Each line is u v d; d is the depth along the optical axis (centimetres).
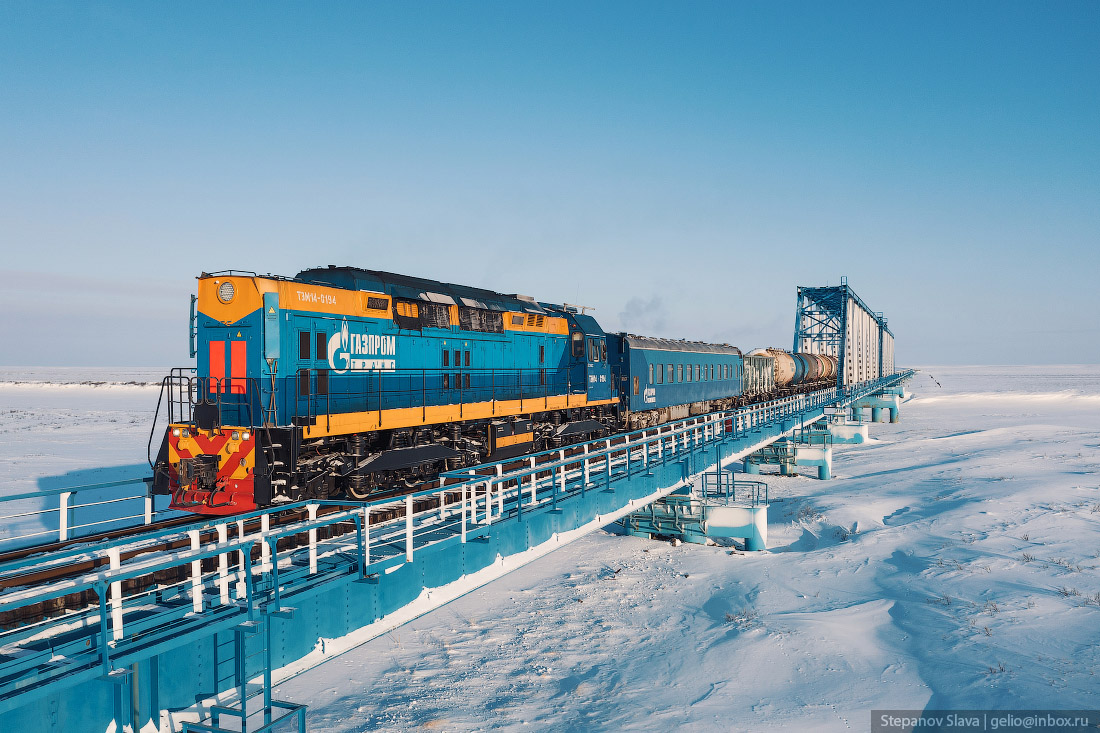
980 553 1891
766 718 1153
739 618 1623
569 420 2302
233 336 1287
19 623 762
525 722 1191
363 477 1409
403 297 1609
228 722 829
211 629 683
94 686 623
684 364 3269
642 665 1412
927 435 5147
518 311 2064
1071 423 5825
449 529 1130
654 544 2362
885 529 2277
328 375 1384
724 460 2444
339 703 1260
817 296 6412
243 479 1155
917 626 1474
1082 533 1992
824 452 3572
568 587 1917
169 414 1223
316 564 925
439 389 1712
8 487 2447
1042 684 1152
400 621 992
